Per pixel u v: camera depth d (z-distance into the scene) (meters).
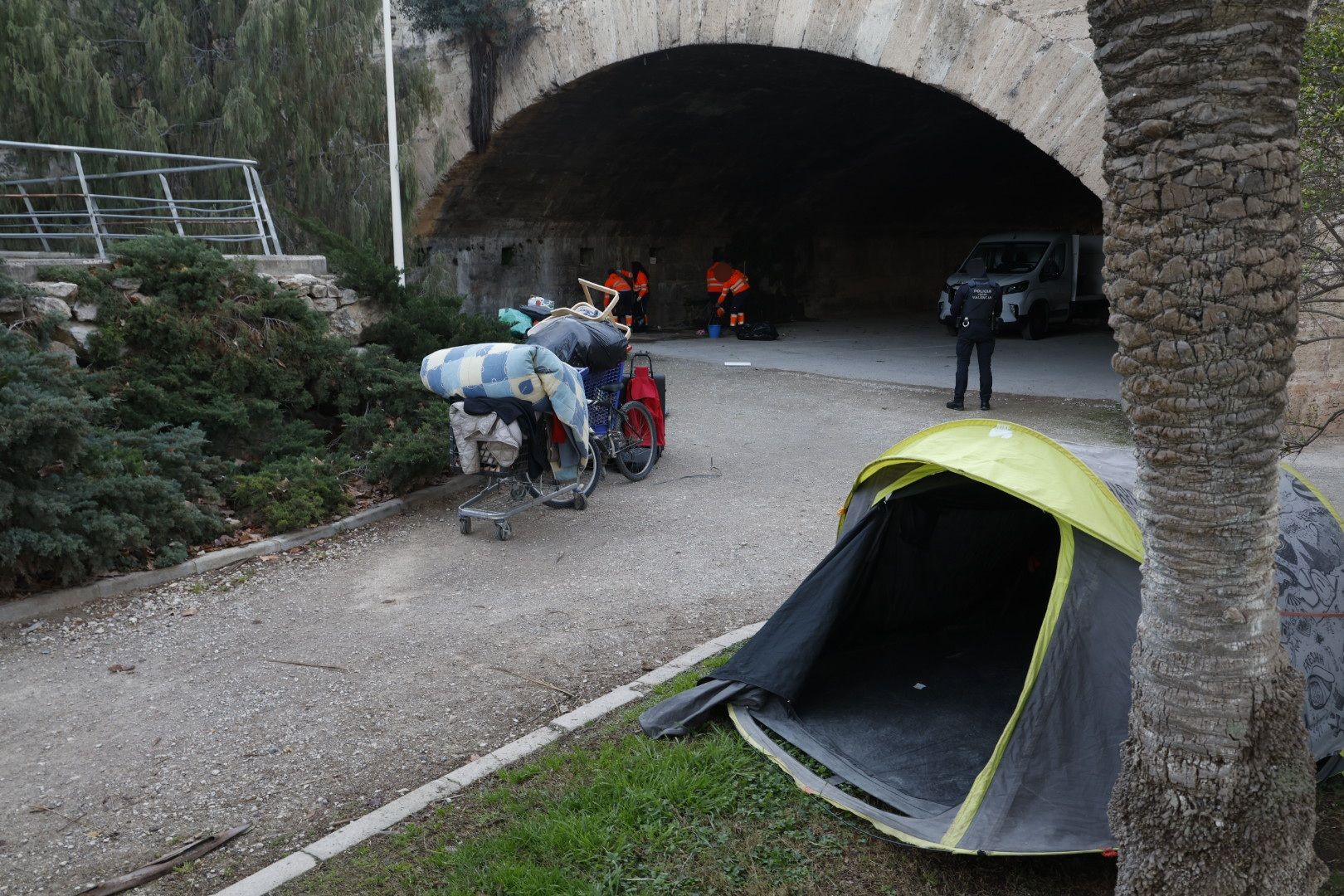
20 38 11.44
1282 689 2.76
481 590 6.48
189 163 13.07
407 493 8.52
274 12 12.59
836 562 4.85
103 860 3.65
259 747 4.46
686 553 7.20
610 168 20.78
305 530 7.51
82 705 4.86
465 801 3.94
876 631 5.66
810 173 23.98
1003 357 18.38
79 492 6.24
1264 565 2.69
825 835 3.76
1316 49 6.68
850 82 17.70
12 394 5.84
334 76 13.52
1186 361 2.55
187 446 7.39
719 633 5.72
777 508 8.41
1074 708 3.72
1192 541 2.67
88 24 12.64
